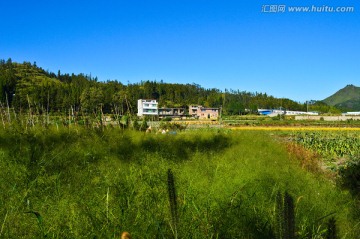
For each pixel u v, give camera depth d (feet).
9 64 445.78
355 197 21.68
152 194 14.26
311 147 75.66
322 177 31.37
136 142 34.37
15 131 31.71
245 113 447.42
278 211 5.18
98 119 48.21
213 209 13.29
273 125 204.23
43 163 19.86
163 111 377.71
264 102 538.47
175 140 41.04
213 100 474.49
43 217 11.21
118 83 428.15
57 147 25.75
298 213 15.05
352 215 18.06
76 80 442.50
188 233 10.97
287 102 551.18
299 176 25.90
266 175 22.70
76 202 12.97
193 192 15.24
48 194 14.26
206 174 22.08
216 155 32.53
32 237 10.18
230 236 12.03
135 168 20.89
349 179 24.43
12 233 10.24
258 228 12.80
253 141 48.03
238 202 14.88
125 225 11.02
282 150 45.14
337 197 21.44
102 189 15.20
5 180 15.79
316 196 20.02
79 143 28.86
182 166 24.14
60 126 42.96
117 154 26.35
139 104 280.51
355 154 62.44
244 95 570.05
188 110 417.08
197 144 38.14
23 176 16.44
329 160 55.77
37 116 47.93
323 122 236.22
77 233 10.41
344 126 202.28
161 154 28.40
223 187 17.31
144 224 11.27
